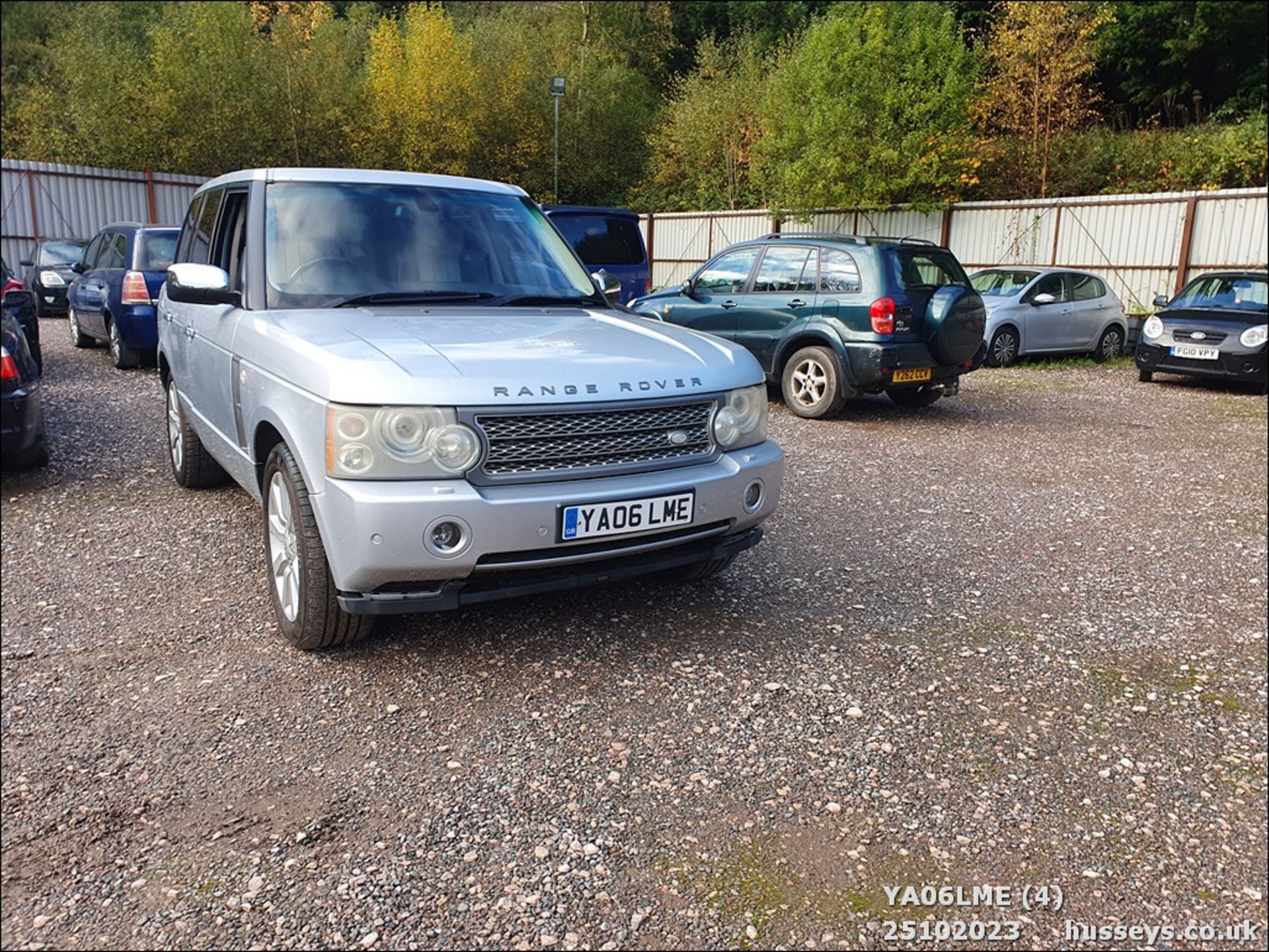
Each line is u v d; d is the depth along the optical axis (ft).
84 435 24.18
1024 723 10.96
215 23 84.23
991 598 14.88
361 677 11.31
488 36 100.42
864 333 28.19
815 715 10.85
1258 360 37.52
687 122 94.32
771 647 12.58
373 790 9.07
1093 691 11.86
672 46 125.59
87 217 75.61
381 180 15.06
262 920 7.34
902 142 66.13
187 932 7.20
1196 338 38.88
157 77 83.05
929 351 28.73
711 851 8.41
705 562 13.03
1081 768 10.11
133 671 11.30
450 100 91.76
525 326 12.69
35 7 114.32
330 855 8.14
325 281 13.44
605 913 7.58
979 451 26.08
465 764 9.58
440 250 14.46
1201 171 68.95
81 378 33.22
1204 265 55.26
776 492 12.49
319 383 10.28
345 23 107.65
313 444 10.37
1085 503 20.92
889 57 67.56
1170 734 10.89
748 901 7.81
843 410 32.42
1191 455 26.53
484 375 10.43
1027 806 9.36
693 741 10.18
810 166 70.13
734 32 116.16
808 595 14.57
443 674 11.44
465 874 7.96
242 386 12.71
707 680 11.56
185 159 83.25
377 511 9.77
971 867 8.43
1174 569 16.61
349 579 10.12
